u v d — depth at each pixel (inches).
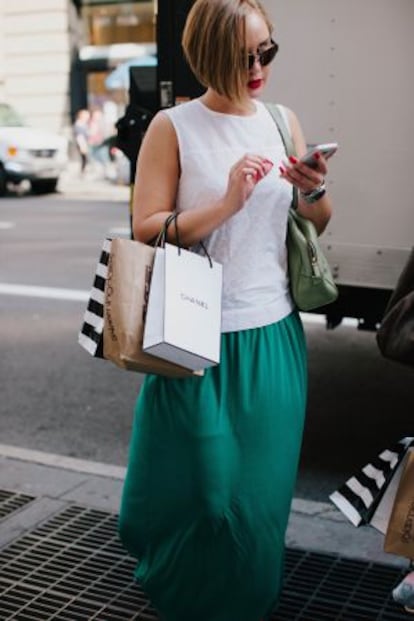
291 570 136.7
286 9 160.4
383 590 131.0
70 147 993.5
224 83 100.9
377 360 262.8
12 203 724.0
